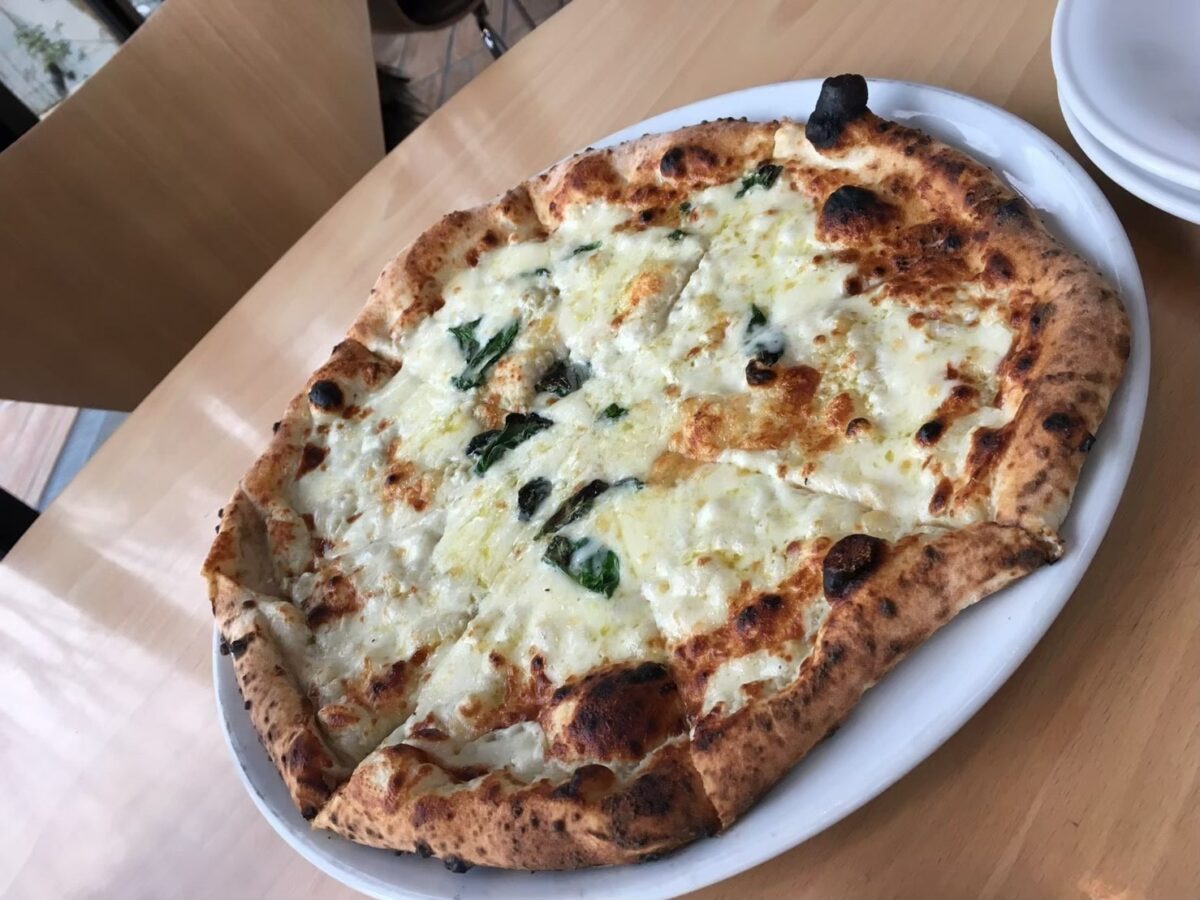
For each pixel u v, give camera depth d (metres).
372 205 0.52
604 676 0.28
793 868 0.24
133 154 0.57
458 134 0.52
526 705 0.30
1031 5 0.38
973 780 0.23
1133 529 0.25
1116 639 0.24
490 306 0.41
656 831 0.24
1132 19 0.29
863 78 0.35
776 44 0.44
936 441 0.27
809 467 0.29
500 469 0.36
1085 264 0.27
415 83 1.11
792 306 0.33
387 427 0.40
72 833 0.36
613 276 0.39
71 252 0.56
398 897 0.27
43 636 0.43
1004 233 0.30
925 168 0.33
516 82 0.51
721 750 0.24
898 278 0.32
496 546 0.34
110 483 0.48
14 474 1.01
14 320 0.55
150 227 0.58
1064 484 0.24
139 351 0.59
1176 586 0.24
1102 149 0.28
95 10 1.00
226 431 0.47
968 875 0.22
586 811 0.25
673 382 0.34
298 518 0.39
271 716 0.32
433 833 0.27
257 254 0.61
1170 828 0.21
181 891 0.32
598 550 0.31
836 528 0.28
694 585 0.29
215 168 0.59
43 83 0.99
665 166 0.39
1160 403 0.26
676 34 0.48
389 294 0.43
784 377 0.31
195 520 0.44
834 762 0.24
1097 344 0.25
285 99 0.60
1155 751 0.22
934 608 0.24
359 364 0.43
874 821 0.24
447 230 0.43
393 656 0.33
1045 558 0.23
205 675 0.38
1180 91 0.27
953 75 0.38
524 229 0.43
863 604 0.25
